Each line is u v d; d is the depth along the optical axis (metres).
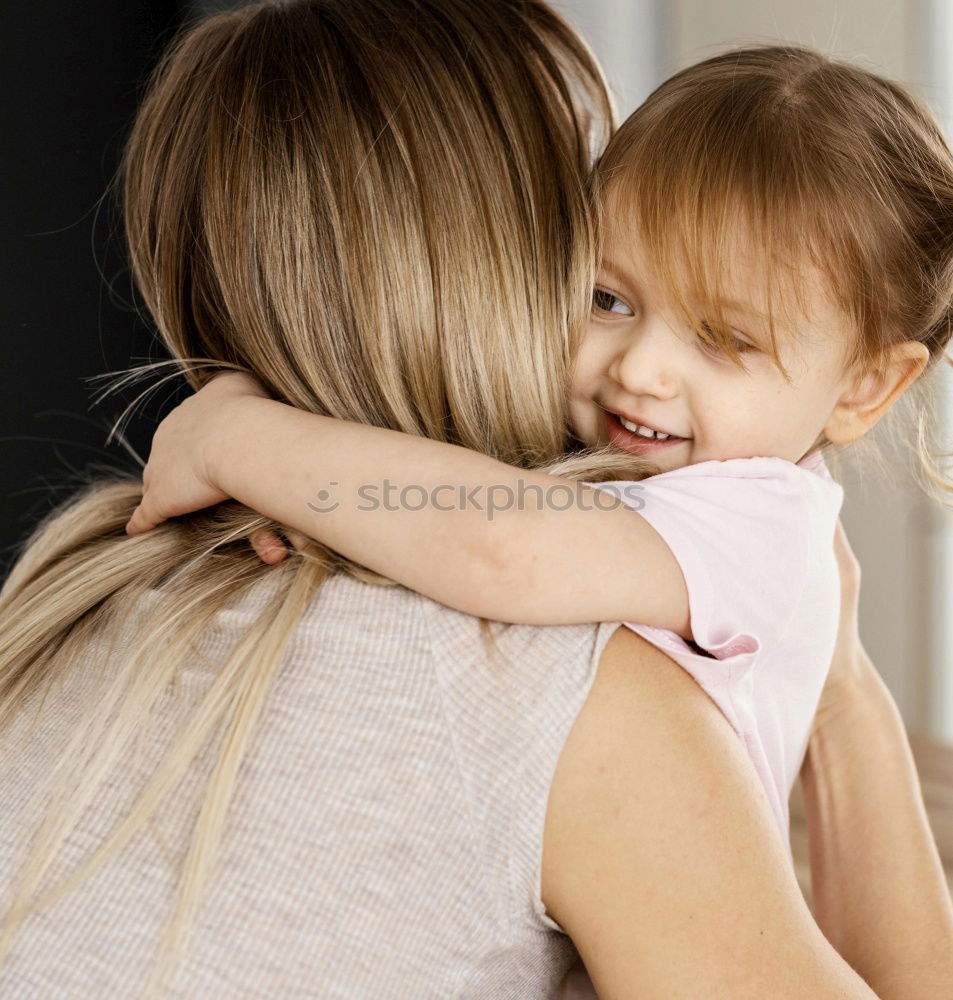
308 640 0.65
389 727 0.61
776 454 0.91
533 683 0.61
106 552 0.79
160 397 1.87
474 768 0.60
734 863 0.59
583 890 0.60
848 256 0.87
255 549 0.73
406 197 0.73
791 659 0.85
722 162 0.86
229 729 0.62
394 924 0.59
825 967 0.58
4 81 1.64
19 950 0.60
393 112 0.74
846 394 0.96
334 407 0.77
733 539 0.74
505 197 0.76
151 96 0.87
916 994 0.92
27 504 1.78
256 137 0.75
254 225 0.75
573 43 0.95
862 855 1.00
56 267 1.75
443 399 0.76
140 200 0.85
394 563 0.66
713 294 0.86
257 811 0.60
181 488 0.77
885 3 2.50
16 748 0.71
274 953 0.58
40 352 1.75
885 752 1.03
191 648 0.68
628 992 0.60
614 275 0.90
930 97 2.47
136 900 0.60
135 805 0.64
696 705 0.64
